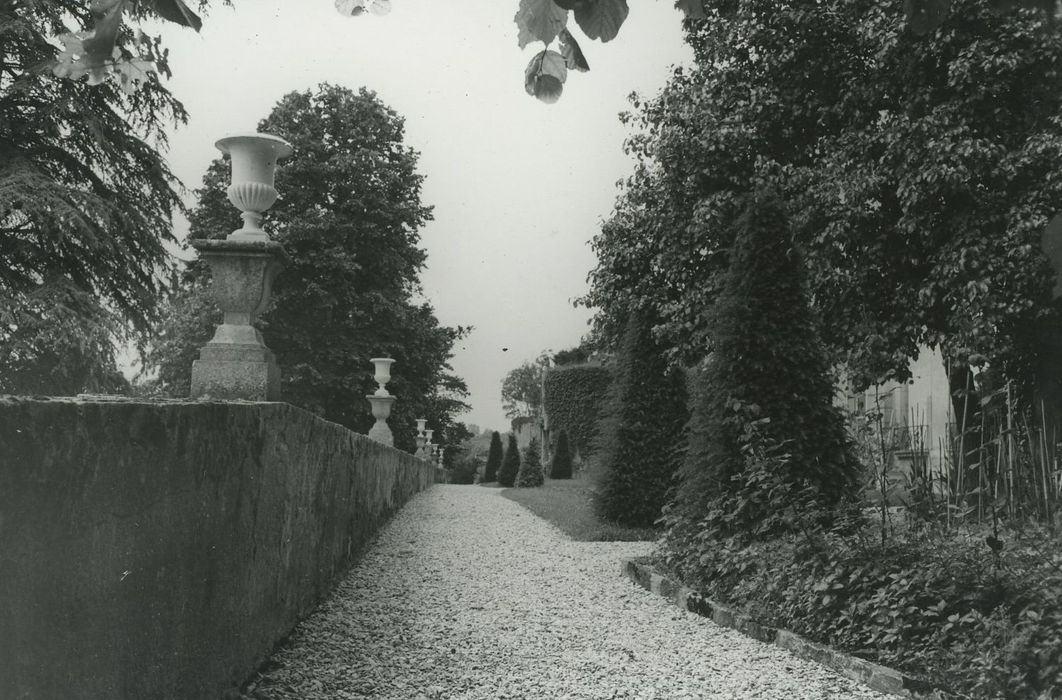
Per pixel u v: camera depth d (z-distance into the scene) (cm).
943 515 584
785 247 736
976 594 446
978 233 1108
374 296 2733
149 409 263
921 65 1173
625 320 1566
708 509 710
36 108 1606
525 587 713
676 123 1402
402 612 594
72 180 1738
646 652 500
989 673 390
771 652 502
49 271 1611
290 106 2870
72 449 210
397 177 2850
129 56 177
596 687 426
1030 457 665
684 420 1163
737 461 700
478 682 429
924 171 1126
